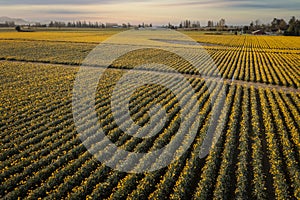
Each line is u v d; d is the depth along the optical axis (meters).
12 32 128.75
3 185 14.94
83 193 14.52
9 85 33.75
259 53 69.94
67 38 96.31
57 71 42.44
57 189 14.68
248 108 27.52
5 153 18.06
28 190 14.80
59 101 28.14
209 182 15.30
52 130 21.47
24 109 25.52
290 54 69.19
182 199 14.26
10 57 53.44
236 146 19.72
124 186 14.88
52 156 17.78
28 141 19.64
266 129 22.19
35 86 33.66
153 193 14.44
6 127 21.97
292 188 15.37
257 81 39.12
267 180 15.99
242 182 15.15
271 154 18.22
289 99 30.08
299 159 18.09
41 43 77.88
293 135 20.86
